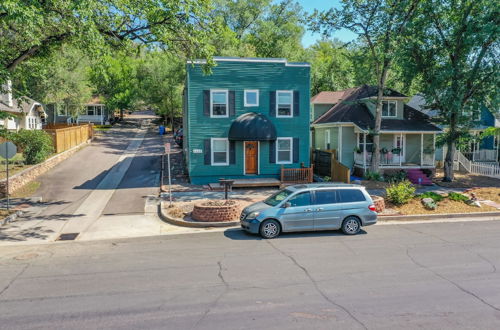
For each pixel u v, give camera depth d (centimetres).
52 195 1852
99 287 748
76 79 3819
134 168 2616
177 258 947
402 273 822
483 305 654
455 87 2205
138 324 587
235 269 854
